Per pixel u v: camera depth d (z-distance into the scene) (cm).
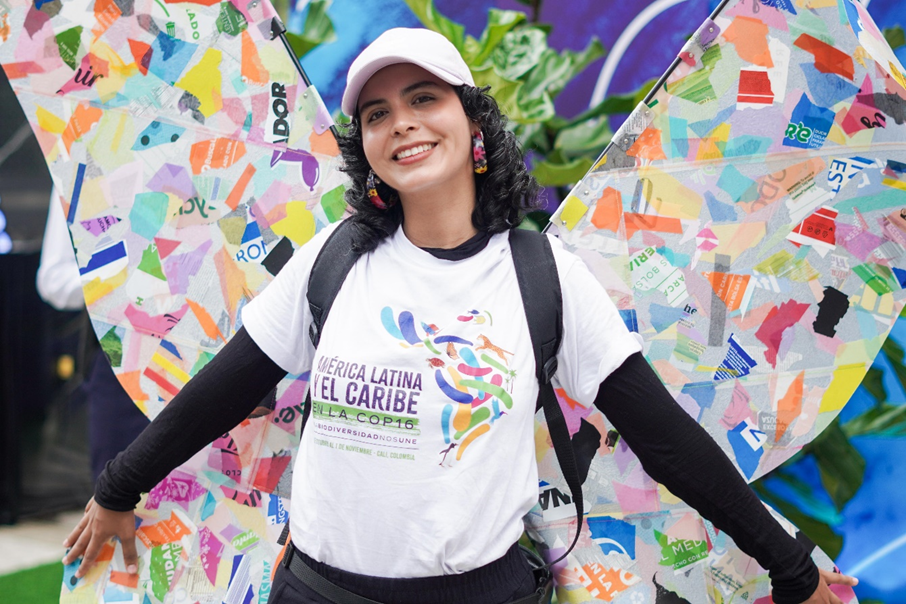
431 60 129
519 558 136
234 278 175
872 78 154
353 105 139
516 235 140
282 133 172
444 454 124
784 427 165
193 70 173
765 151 162
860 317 161
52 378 379
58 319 378
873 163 158
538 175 227
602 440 170
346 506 126
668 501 169
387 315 130
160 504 178
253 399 149
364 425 126
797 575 139
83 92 175
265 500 176
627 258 167
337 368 129
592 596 170
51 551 336
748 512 136
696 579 169
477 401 125
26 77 174
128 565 173
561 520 172
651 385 135
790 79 159
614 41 220
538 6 223
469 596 125
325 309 136
